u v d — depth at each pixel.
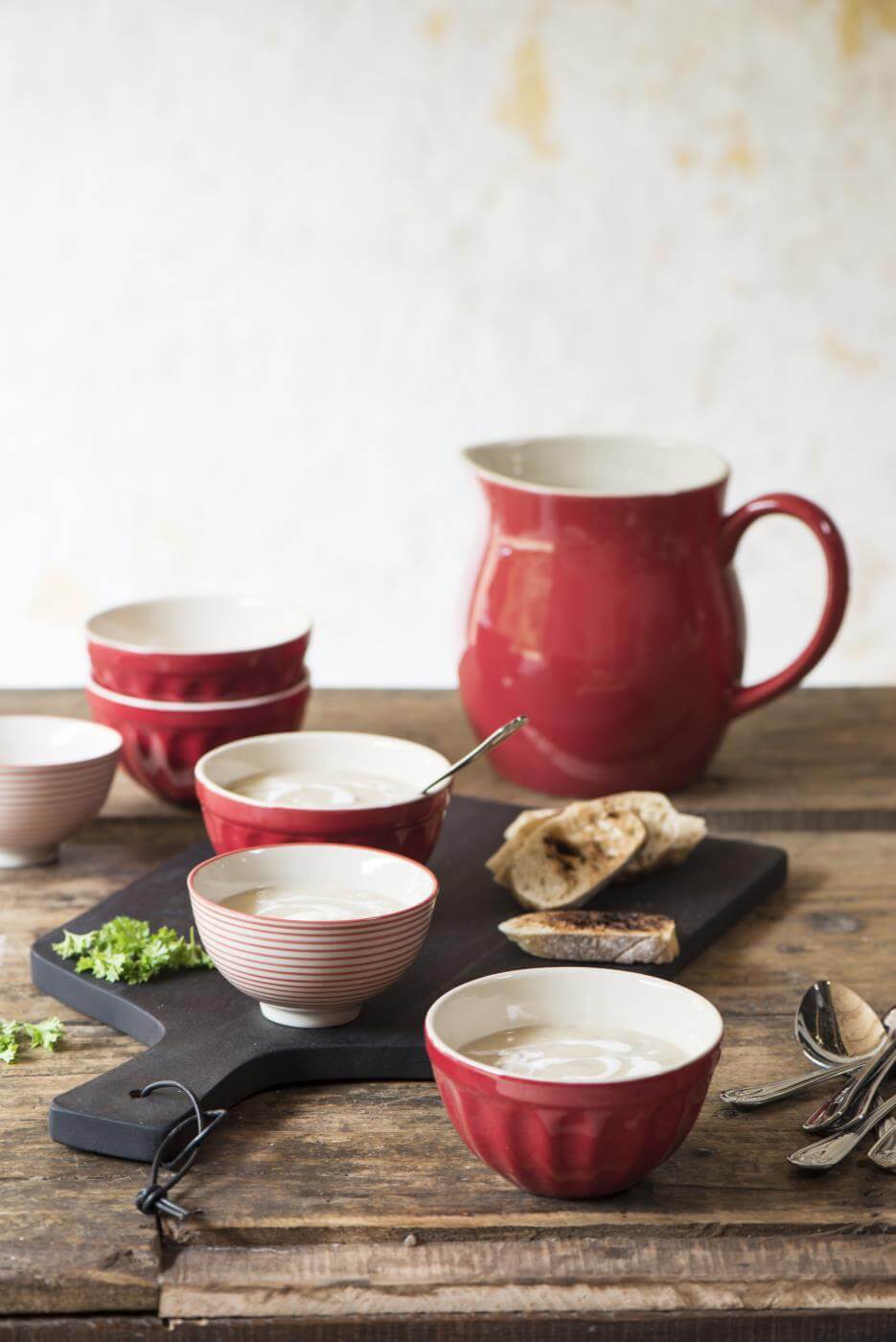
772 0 2.40
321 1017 0.80
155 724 1.08
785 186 2.48
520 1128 0.64
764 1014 0.86
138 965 0.86
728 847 1.07
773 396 2.58
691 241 2.51
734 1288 0.65
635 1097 0.62
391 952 0.76
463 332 2.55
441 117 2.45
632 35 2.42
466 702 1.21
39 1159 0.71
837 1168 0.71
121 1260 0.65
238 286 2.53
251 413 2.59
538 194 2.49
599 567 1.10
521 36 2.42
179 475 2.62
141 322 2.54
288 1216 0.67
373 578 2.68
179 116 2.45
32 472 2.61
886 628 2.70
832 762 1.29
